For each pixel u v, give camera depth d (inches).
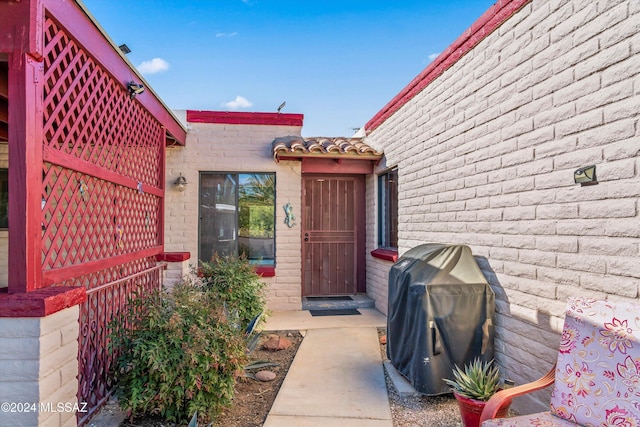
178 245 244.2
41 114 88.0
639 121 86.4
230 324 127.3
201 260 248.1
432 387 126.1
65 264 104.1
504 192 131.6
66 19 97.7
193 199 246.7
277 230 253.0
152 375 108.7
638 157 86.6
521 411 120.8
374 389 137.0
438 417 119.3
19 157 82.6
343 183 284.2
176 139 226.5
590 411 83.4
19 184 82.8
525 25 121.9
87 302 116.2
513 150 127.1
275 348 180.4
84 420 112.0
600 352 86.5
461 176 158.6
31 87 84.8
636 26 87.0
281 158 248.2
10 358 77.9
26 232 83.0
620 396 81.0
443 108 173.5
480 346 130.9
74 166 106.1
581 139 101.2
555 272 109.6
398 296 144.5
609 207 93.4
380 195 265.7
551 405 89.9
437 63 177.0
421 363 127.2
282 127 254.2
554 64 110.3
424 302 128.2
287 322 223.9
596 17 97.0
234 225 252.4
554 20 110.3
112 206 138.1
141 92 148.6
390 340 153.6
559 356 92.4
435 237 180.7
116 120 137.9
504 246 131.5
